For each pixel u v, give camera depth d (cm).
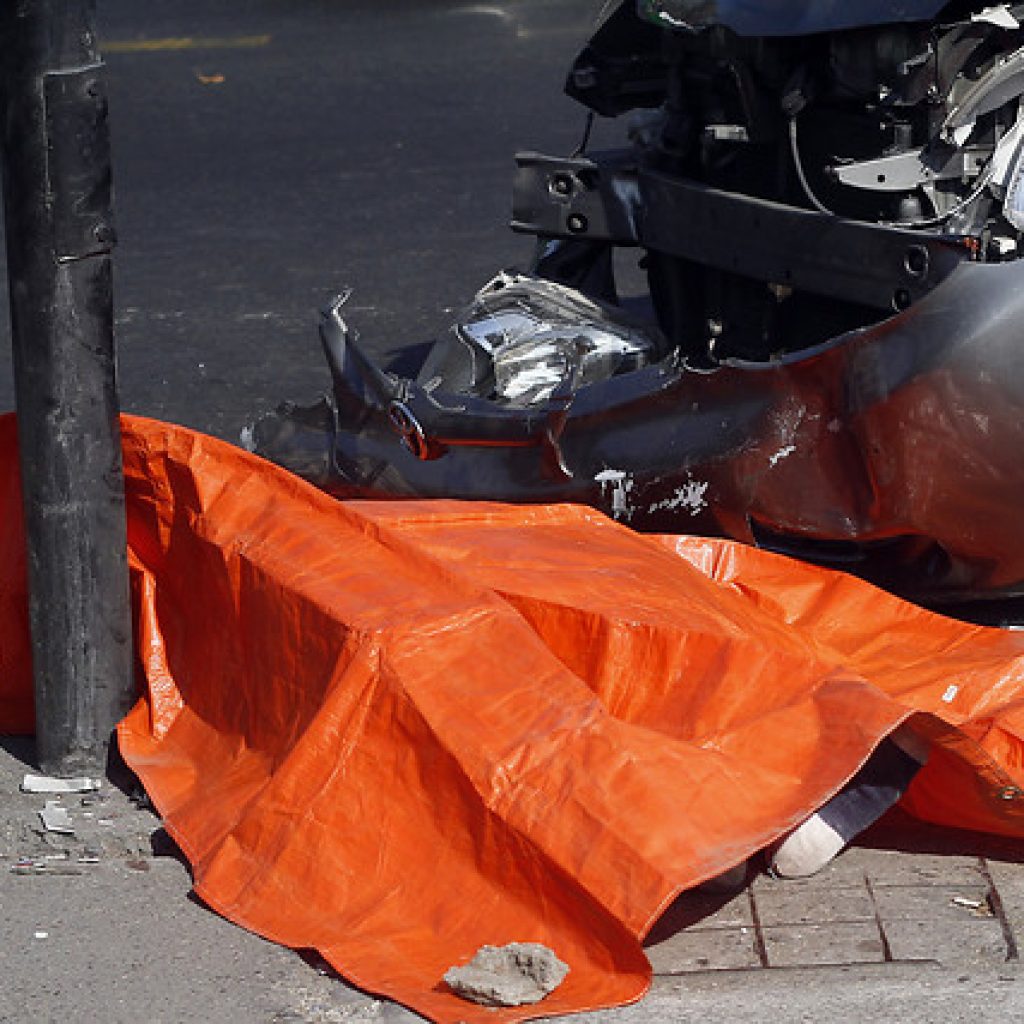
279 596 1027
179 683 1118
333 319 1408
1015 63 1196
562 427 1262
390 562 1038
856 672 1102
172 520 1130
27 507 1083
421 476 1362
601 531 1184
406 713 947
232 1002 897
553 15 3297
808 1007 870
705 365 1404
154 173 2544
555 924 893
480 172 2472
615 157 1486
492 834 909
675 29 1261
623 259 2128
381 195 2398
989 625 1247
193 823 1020
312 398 1752
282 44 3194
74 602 1089
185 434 1127
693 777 907
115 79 3030
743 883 971
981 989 880
